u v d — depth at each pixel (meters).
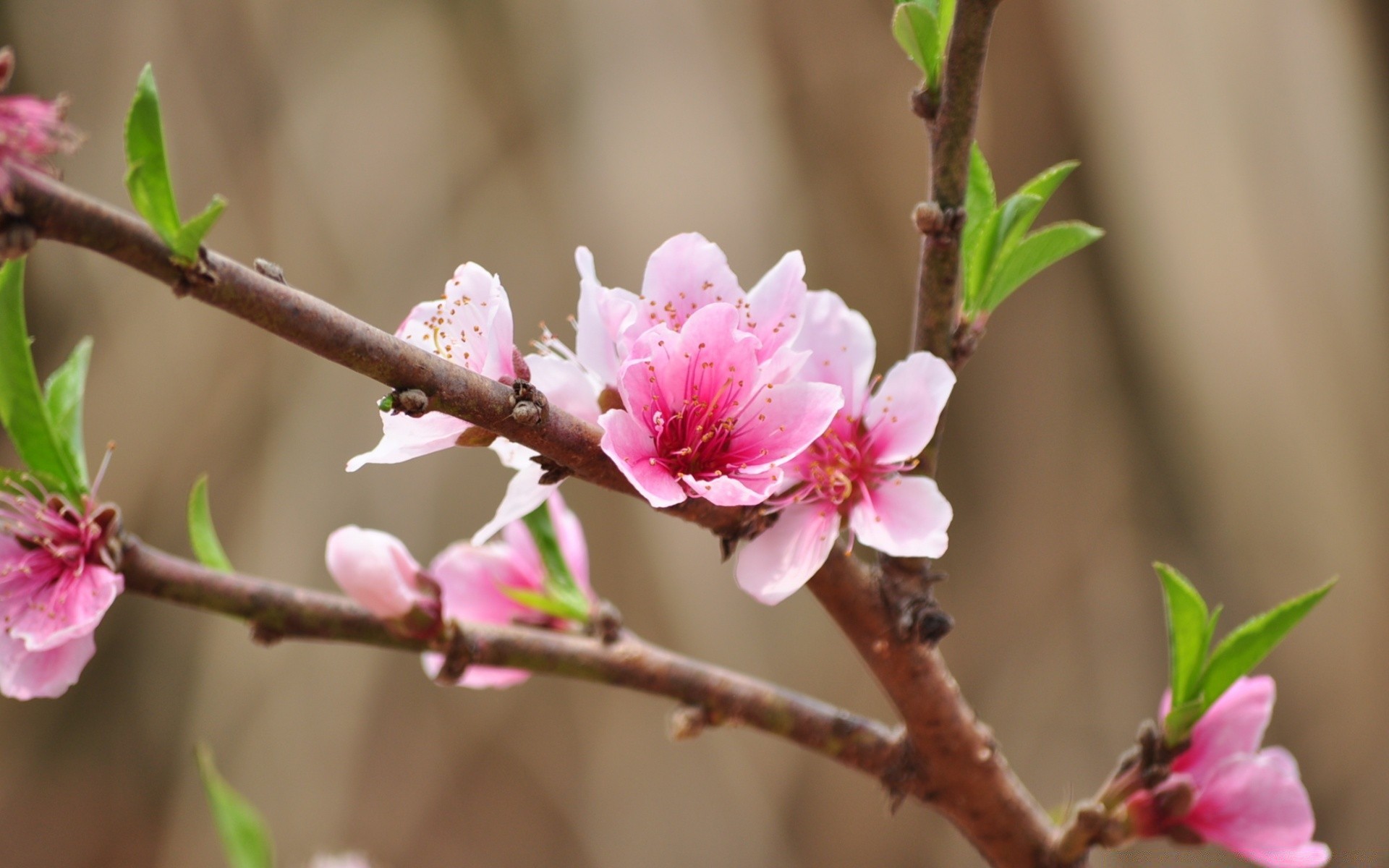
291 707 2.31
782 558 0.93
